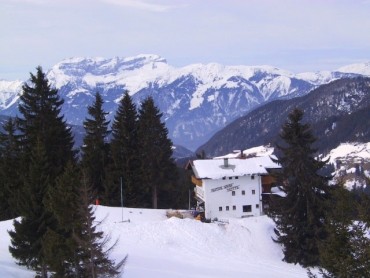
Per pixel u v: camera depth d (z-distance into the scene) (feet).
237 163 245.24
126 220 209.97
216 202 235.81
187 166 258.57
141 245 180.04
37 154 129.08
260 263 167.43
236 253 180.45
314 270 162.09
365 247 73.97
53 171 176.65
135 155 252.62
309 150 175.01
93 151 253.44
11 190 198.39
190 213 239.71
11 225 192.44
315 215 170.19
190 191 310.04
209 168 240.53
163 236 190.19
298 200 173.88
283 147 180.34
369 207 76.38
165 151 257.34
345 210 79.97
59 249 99.71
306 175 173.06
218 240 190.49
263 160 247.91
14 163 216.13
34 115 225.35
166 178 260.83
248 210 238.27
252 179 239.30
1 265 127.75
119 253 164.86
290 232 174.19
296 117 177.88
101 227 196.85
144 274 137.28
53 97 228.63
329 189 171.01
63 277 99.96
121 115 256.73
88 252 97.60
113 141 253.85
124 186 251.60
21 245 117.19
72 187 105.81
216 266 157.79
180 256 169.58
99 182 256.32
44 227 114.73
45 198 109.29
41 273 118.11
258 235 195.62
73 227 99.66
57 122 227.61
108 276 102.89
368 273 73.15
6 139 225.97
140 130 254.88
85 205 95.61
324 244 84.07
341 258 75.82
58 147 221.46
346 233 78.43
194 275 141.79
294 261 171.94
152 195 265.54
